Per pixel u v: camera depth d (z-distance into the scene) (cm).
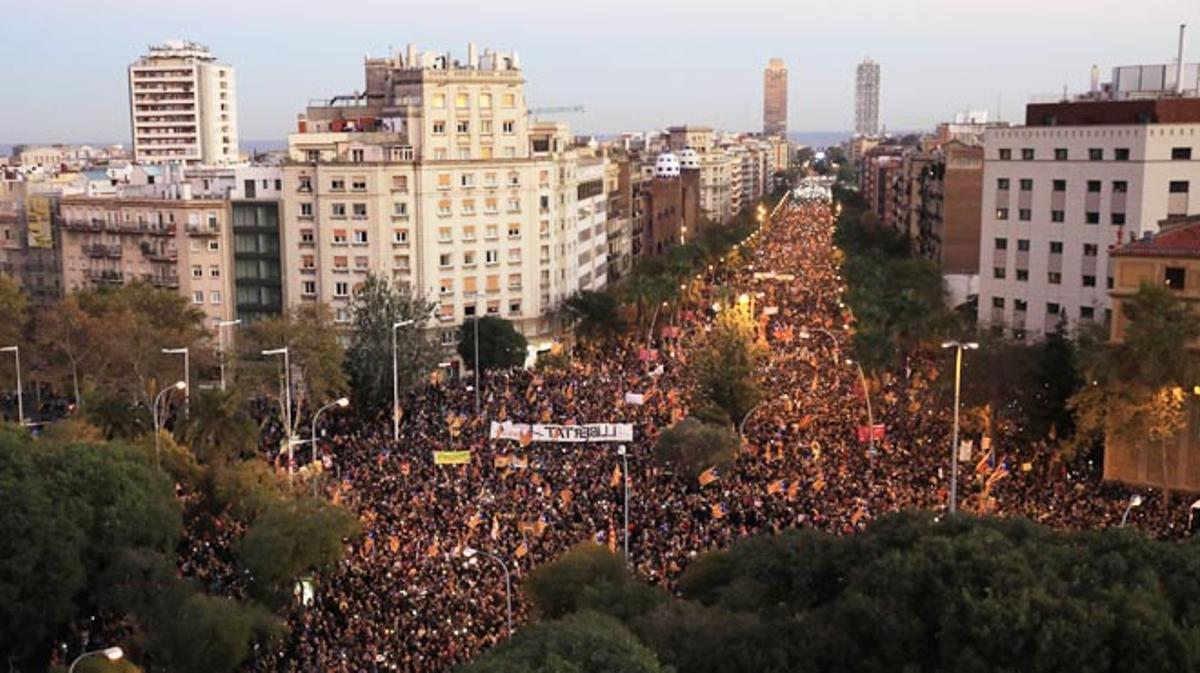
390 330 9975
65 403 10756
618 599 4153
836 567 3734
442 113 12650
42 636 5253
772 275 17838
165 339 9419
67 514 5466
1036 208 11144
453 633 4956
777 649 3312
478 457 7731
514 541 6100
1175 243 7519
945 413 8456
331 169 12262
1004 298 11494
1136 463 7262
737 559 4000
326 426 9469
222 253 12631
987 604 3081
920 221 18425
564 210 14075
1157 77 13000
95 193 13950
